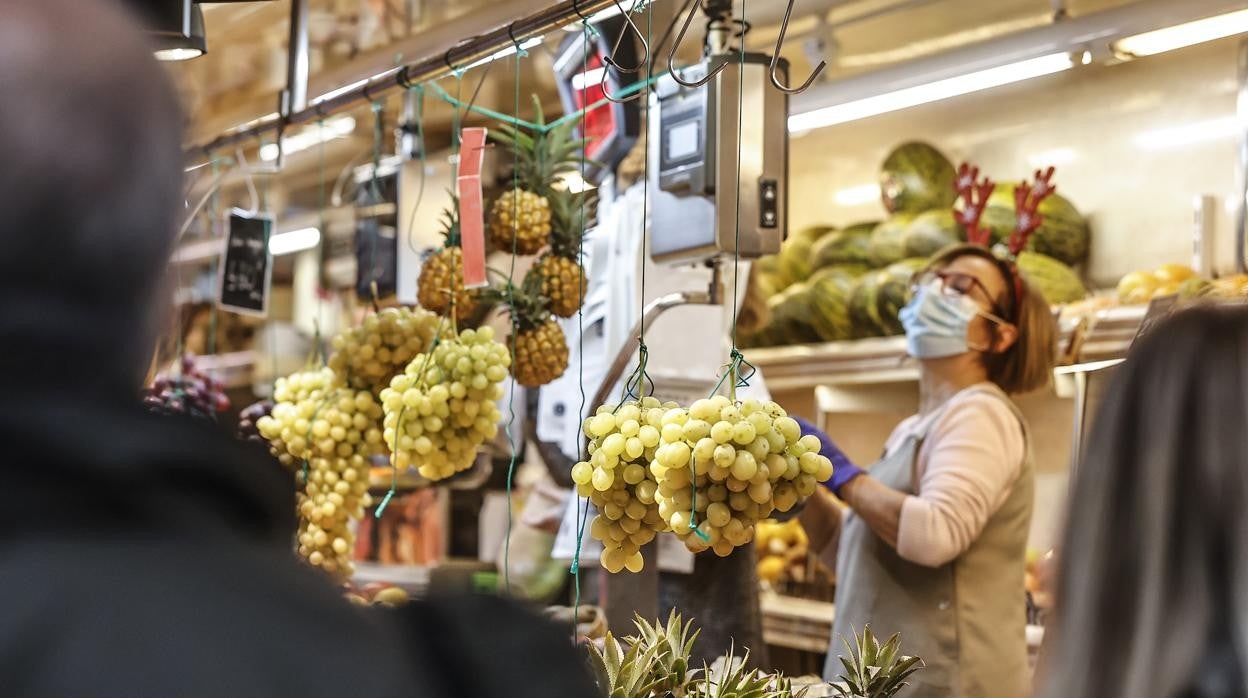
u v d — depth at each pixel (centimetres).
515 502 502
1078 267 445
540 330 279
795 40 455
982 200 397
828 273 474
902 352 431
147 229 77
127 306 77
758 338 491
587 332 329
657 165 280
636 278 317
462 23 328
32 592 70
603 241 328
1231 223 404
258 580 77
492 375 254
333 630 77
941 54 386
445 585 87
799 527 474
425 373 255
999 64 368
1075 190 452
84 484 74
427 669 79
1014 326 336
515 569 419
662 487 199
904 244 455
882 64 473
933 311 335
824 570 456
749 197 266
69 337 75
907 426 349
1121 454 114
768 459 198
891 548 323
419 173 321
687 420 199
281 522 83
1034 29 364
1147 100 430
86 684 68
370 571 514
